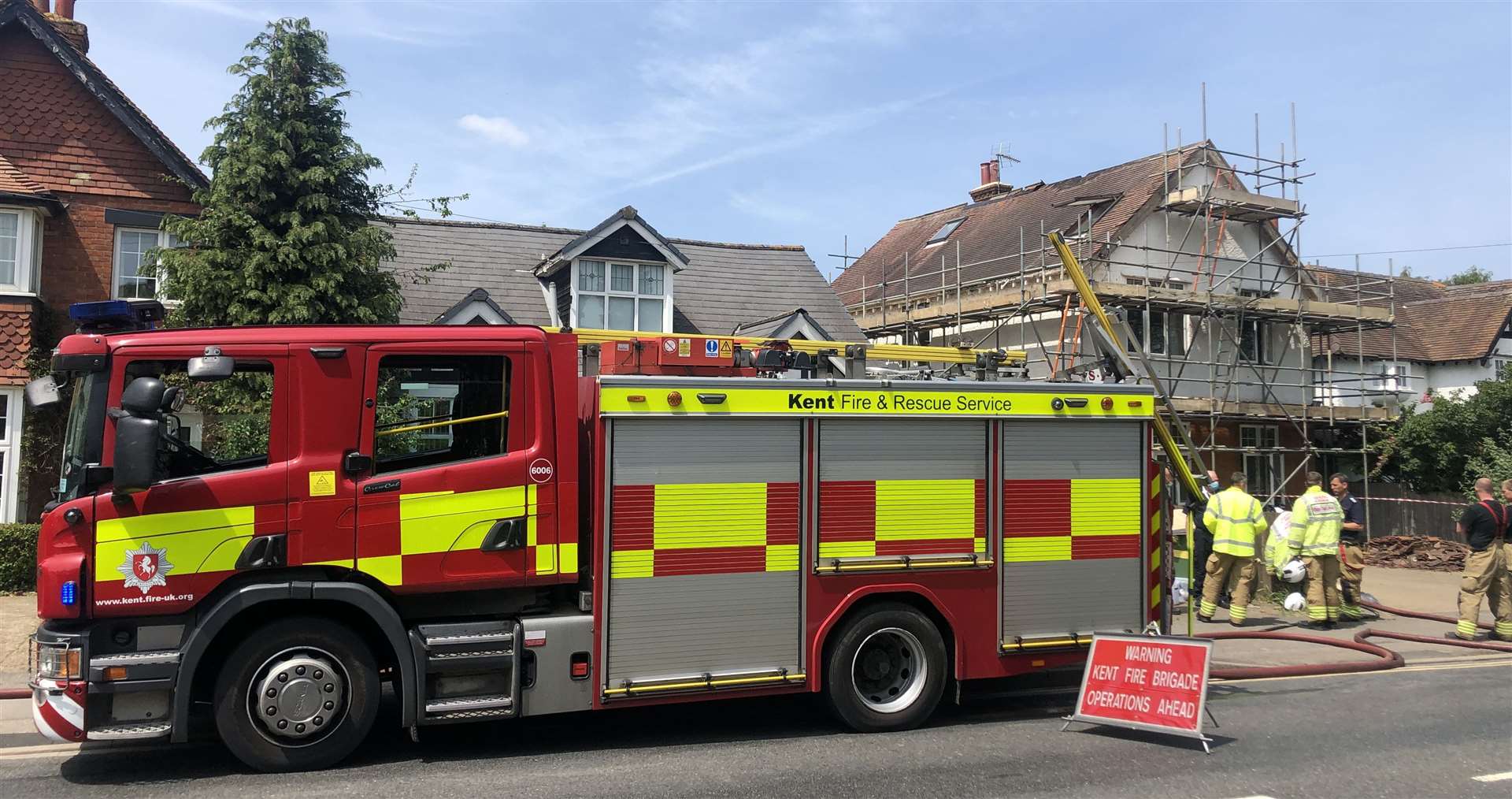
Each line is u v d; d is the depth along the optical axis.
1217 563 11.66
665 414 6.22
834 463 6.62
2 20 14.09
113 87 14.60
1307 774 5.79
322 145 12.30
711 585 6.31
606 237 18.14
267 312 11.88
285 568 5.63
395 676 5.89
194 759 5.99
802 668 6.49
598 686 6.04
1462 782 5.66
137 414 5.37
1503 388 23.11
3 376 13.35
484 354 6.03
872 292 28.58
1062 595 7.13
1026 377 8.34
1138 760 6.08
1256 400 23.94
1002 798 5.29
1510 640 10.72
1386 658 9.47
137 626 5.45
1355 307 23.94
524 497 6.00
